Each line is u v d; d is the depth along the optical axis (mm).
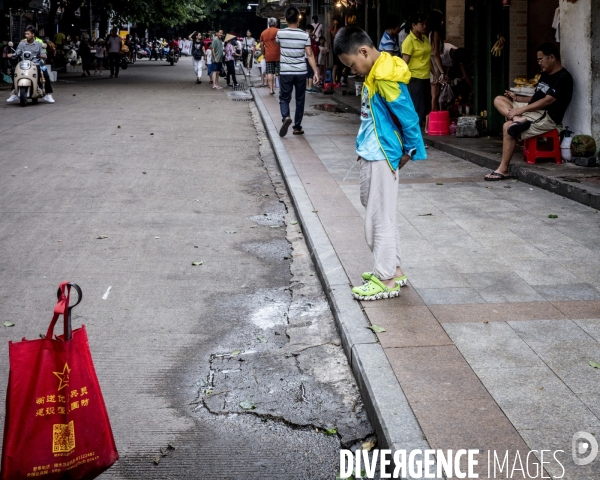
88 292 5816
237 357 4734
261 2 39719
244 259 6719
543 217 7309
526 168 9023
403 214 7500
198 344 4934
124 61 39250
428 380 3922
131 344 4906
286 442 3775
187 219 8039
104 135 13609
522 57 12336
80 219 7930
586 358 4168
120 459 3635
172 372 4535
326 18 29609
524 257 6051
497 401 3686
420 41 11602
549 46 9102
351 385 4301
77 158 11305
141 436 3838
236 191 9445
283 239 7348
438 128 12766
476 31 13195
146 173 10367
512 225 7031
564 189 8125
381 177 4973
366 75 4879
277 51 20906
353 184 9000
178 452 3699
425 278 5566
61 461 2904
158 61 56531
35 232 7422
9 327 5133
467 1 14984
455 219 7277
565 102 9211
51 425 2885
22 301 5609
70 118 15992
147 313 5438
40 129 14180
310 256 6711
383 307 4992
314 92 23562
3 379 4398
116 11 37156
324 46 24797
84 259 6617
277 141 12500
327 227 7039
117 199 8844
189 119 16344
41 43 18875
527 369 4035
